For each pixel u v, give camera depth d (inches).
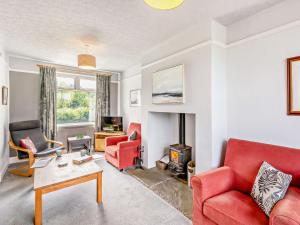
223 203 60.0
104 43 120.8
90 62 116.8
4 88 127.5
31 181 111.0
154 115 139.2
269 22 78.7
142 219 75.4
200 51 93.4
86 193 96.9
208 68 89.4
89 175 84.7
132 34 106.3
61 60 162.7
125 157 132.4
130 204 86.6
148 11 81.4
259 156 71.1
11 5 76.5
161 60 120.4
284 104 74.6
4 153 130.4
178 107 107.3
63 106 184.2
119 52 139.5
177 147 122.6
